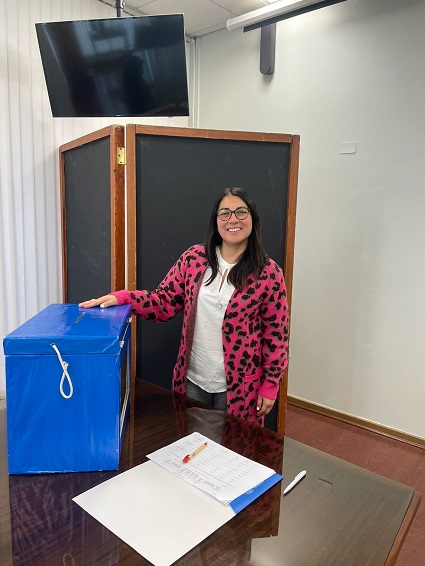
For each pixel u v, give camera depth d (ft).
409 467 7.59
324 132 9.03
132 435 3.30
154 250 6.08
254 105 10.12
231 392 4.47
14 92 7.61
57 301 8.81
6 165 7.66
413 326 8.30
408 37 7.72
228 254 4.44
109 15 8.99
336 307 9.30
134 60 6.68
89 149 6.90
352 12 8.36
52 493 2.58
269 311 4.46
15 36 7.50
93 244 7.11
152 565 2.06
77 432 2.76
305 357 9.90
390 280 8.49
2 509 2.43
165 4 9.22
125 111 7.22
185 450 3.06
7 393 2.67
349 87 8.57
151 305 4.35
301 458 3.09
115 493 2.58
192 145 5.97
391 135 8.13
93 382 2.73
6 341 2.61
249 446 3.22
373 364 8.89
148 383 4.39
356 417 9.19
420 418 8.38
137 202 5.89
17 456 2.74
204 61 10.96
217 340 4.46
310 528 2.37
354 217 8.82
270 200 6.23
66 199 8.27
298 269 9.78
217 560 2.11
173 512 2.43
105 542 2.20
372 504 2.61
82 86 7.10
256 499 2.58
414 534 5.86
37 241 8.32
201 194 6.13
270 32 9.38
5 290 7.95
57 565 2.05
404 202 8.14
